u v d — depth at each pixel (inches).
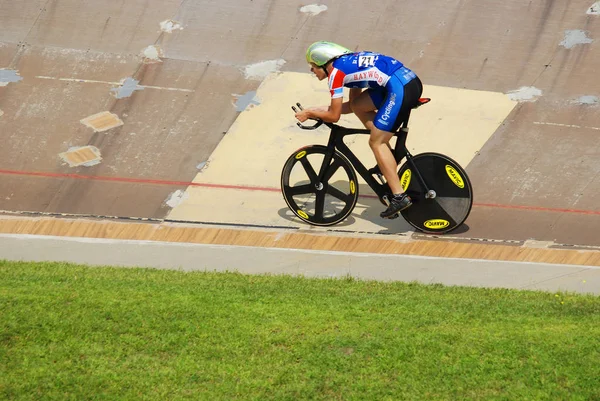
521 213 1133.1
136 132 1295.5
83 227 1050.7
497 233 1075.9
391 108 991.0
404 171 1046.4
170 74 1428.4
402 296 786.8
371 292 802.2
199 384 582.6
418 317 705.0
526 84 1440.7
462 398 568.1
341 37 1529.3
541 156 1270.9
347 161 1054.4
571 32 1560.0
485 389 579.2
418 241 1029.2
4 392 566.6
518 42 1536.7
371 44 1514.5
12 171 1189.1
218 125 1325.0
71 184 1168.2
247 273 901.8
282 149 1275.8
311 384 582.9
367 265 946.7
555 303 771.4
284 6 1608.0
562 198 1175.6
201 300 734.5
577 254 999.6
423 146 1285.7
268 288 797.9
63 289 758.5
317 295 776.3
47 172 1193.4
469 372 598.9
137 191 1161.4
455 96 1403.8
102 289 764.6
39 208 1106.7
